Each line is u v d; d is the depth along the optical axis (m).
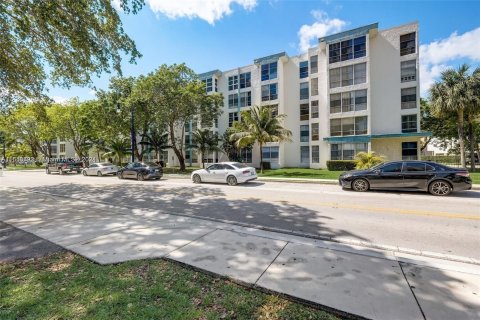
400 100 24.41
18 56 10.34
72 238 5.18
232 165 15.02
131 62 10.47
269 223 6.54
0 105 12.84
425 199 9.39
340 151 25.84
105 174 23.44
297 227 6.14
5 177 22.97
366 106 24.69
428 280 3.34
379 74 25.25
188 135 37.41
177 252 4.36
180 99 23.94
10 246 4.78
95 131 31.52
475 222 6.34
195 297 2.96
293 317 2.59
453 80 20.53
